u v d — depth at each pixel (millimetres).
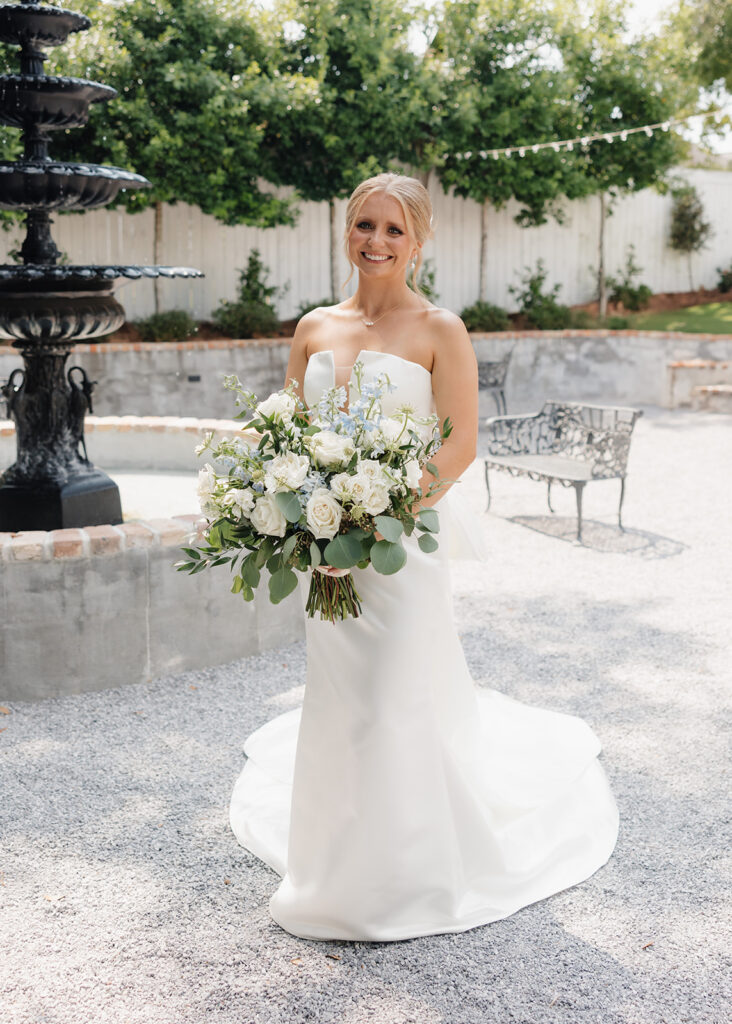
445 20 13711
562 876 2822
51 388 5410
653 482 8477
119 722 3883
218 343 11852
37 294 4988
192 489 6578
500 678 4328
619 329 15117
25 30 4785
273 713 3959
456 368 2613
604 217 16281
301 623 4773
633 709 3994
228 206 12180
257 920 2646
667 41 15148
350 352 2672
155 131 11312
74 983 2371
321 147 12797
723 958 2461
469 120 13172
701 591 5531
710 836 3049
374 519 2250
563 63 13984
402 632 2521
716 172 18094
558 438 7457
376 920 2551
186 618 4312
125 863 2914
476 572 5941
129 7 11430
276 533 2260
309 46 12570
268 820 3086
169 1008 2283
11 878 2826
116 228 13203
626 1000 2307
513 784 3240
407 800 2549
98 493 5551
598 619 5086
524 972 2414
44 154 5039
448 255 15398
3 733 3789
